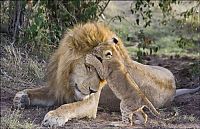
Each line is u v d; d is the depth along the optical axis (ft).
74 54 34.86
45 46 49.55
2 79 44.14
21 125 32.81
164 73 40.73
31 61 46.50
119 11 78.59
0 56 47.85
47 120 32.86
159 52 63.00
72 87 35.40
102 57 33.27
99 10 56.03
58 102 37.83
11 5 50.90
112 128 32.63
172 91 40.70
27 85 44.06
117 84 32.68
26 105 37.63
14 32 50.01
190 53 62.18
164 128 33.24
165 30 72.13
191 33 61.93
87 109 34.76
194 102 41.06
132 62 37.73
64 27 50.16
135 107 32.19
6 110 36.70
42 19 47.98
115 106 38.86
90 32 34.99
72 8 51.16
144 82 38.06
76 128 32.63
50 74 38.55
